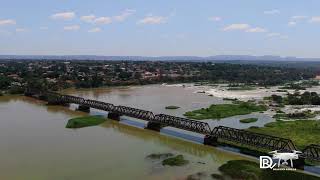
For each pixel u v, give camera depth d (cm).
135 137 8406
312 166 6184
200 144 7731
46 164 6303
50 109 12775
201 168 6100
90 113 11944
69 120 10156
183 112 12244
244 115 11781
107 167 6150
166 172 5903
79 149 7269
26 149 7231
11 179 5603
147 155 6888
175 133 8850
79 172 5903
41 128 9294
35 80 19825
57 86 19838
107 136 8488
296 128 9294
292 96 15638
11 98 16025
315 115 11625
